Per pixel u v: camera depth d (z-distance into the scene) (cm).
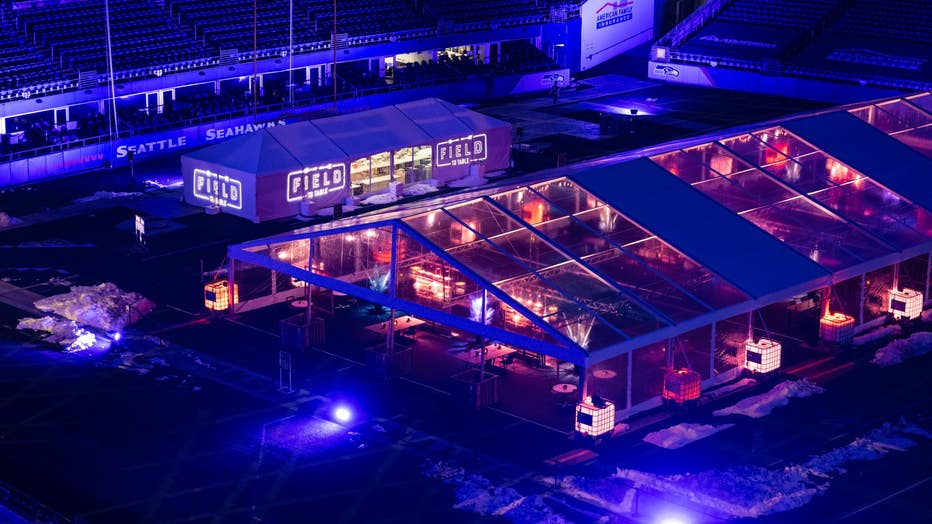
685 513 4162
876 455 4594
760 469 4453
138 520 4125
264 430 4822
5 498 4200
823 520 4141
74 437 4753
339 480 4422
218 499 4275
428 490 4350
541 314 4825
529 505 4222
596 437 4666
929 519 4150
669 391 4984
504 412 4994
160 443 4709
